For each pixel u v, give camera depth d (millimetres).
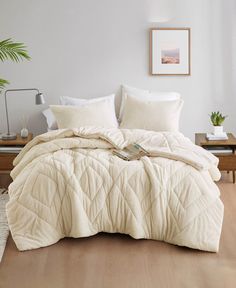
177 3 5945
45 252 3752
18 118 6145
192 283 3273
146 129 5352
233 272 3420
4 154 5465
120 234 4074
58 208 3912
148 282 3295
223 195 5023
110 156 4258
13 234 3842
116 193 3920
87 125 5328
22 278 3359
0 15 5914
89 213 3924
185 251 3752
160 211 3867
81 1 5914
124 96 5910
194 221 3799
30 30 5953
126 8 5938
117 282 3299
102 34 5980
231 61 6062
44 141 4773
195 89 6109
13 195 4004
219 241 3928
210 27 6000
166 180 3949
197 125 6148
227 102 6145
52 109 5438
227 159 5391
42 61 6020
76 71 6047
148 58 6035
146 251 3760
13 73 6035
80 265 3545
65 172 3980
